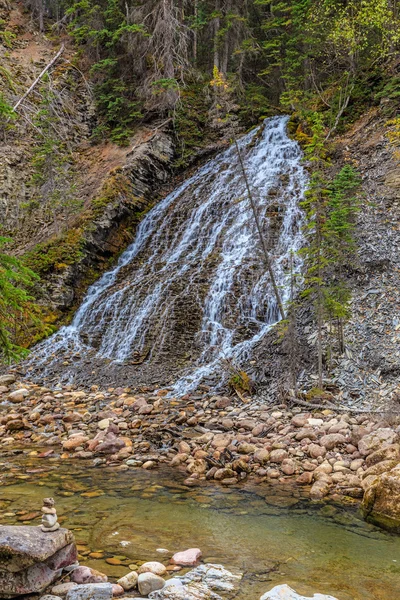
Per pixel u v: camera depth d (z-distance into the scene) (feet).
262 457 19.48
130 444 22.16
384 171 43.47
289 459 19.10
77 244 47.57
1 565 9.77
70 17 80.94
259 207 47.85
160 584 10.25
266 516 14.60
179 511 14.99
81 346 39.24
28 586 9.86
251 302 37.32
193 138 66.33
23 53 73.92
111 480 18.02
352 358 28.19
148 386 31.48
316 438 20.97
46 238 49.88
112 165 59.21
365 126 52.44
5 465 19.94
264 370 30.09
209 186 57.00
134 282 45.11
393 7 51.90
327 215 35.45
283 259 40.32
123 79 68.49
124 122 64.18
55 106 53.31
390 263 33.68
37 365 36.55
